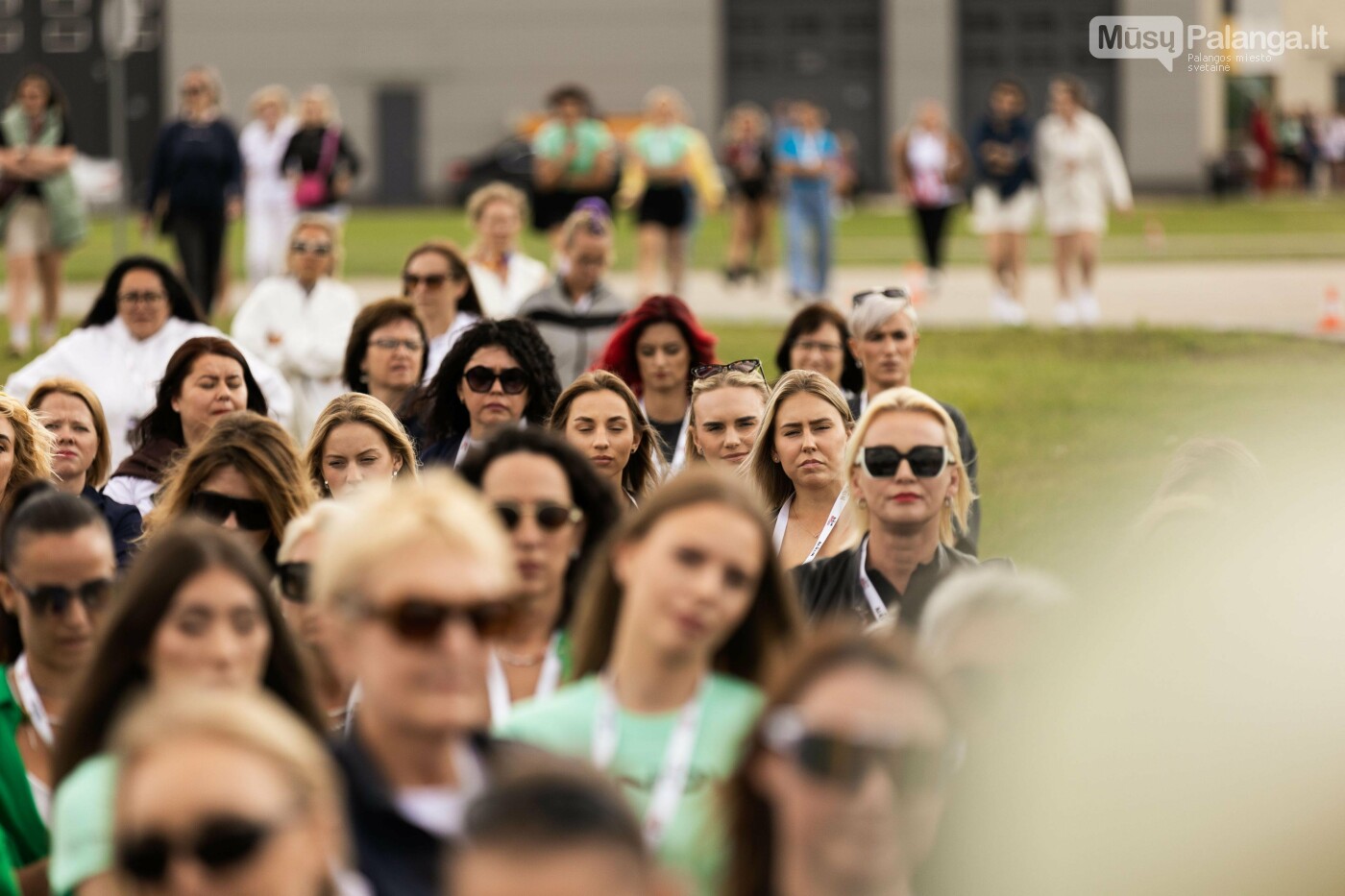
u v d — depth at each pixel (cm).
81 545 1717
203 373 2914
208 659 1484
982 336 5722
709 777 1405
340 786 1312
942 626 1384
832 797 1081
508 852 878
